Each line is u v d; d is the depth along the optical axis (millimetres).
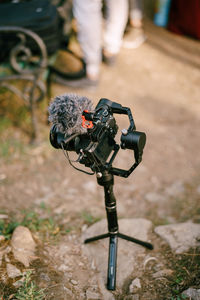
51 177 3277
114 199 2002
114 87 4676
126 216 2867
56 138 1720
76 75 4344
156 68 5180
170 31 6129
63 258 2252
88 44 4105
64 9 3693
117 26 4680
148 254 2297
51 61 3555
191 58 5492
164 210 2977
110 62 5008
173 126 4117
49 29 3127
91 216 2736
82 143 1716
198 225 2520
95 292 2033
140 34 5715
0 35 3070
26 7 3188
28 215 2600
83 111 1639
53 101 1643
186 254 2254
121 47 5574
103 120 1729
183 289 2020
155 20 6277
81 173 3379
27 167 3363
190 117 4270
